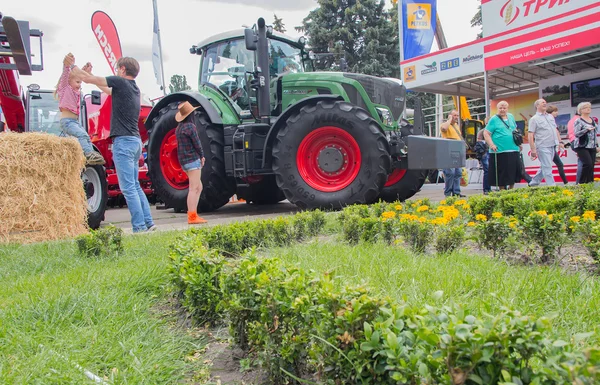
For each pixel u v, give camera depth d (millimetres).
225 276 2266
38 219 5520
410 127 8727
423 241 3828
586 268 3125
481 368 1229
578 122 8977
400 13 15844
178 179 8875
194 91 8680
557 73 13336
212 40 8812
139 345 2123
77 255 4117
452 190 9250
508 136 8656
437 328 1322
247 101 8273
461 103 17422
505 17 11656
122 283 2979
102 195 6891
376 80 8008
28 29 4426
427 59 13602
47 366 1876
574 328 1974
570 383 1109
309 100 7547
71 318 2410
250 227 4289
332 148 7395
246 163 7633
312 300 1735
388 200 8844
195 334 2408
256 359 2031
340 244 3990
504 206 5344
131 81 5887
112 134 5727
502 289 2426
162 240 4629
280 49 8680
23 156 5406
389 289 2508
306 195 7320
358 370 1452
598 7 9945
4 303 2645
